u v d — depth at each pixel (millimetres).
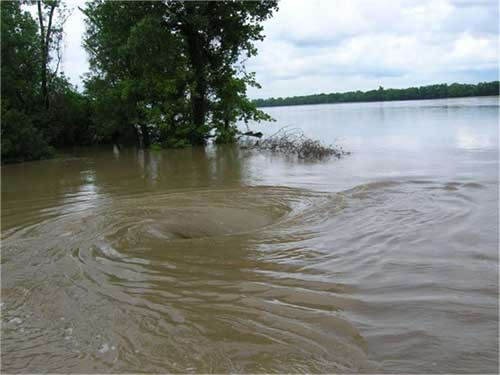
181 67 23219
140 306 5070
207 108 24406
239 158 17812
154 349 4223
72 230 8133
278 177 13000
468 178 11359
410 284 5383
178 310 4941
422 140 20281
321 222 8211
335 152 17438
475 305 4801
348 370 3818
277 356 4039
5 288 5695
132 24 22141
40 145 19922
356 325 4492
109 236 7703
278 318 4695
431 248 6590
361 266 6008
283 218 8695
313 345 4188
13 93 22938
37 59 23203
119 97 22906
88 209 9773
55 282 5824
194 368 3912
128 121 23688
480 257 6176
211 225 8375
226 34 23750
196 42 23266
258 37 24219
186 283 5648
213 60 24156
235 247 6965
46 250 7102
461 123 27641
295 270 5957
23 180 14461
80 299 5312
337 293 5215
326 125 32281
